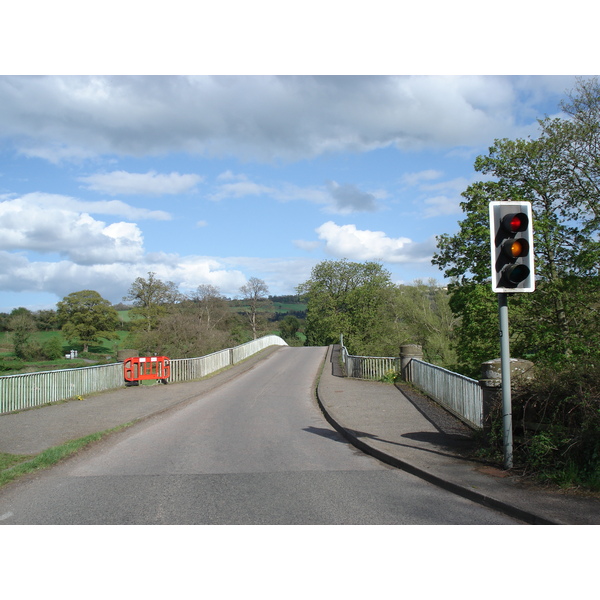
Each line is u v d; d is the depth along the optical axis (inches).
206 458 348.8
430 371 597.6
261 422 511.8
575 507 211.9
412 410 515.8
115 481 287.3
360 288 2033.7
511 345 860.6
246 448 382.6
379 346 1900.8
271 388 820.6
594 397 253.6
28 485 280.8
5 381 557.0
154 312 1963.6
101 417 530.6
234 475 297.4
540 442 259.9
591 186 819.4
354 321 2010.3
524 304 831.1
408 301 1989.4
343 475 293.3
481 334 890.7
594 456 238.5
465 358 938.1
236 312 2571.4
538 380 290.5
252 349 1557.6
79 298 2432.3
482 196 880.3
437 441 368.2
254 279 2645.2
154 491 264.5
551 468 254.1
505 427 278.5
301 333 3713.1
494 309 844.0
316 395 704.4
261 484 275.0
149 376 864.3
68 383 679.1
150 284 1993.1
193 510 231.0
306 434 442.9
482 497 232.1
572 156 816.9
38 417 530.9
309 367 1167.0
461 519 212.5
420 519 213.5
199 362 982.4
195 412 586.6
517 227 267.9
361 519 215.0
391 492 254.8
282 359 1412.4
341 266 2410.2
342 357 1254.3
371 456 347.3
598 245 741.3
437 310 1977.1
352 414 509.4
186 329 1320.1
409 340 1911.9
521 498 225.8
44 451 360.2
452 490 253.6
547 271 839.1
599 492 228.7
